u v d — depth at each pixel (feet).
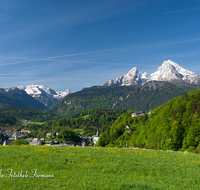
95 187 70.74
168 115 392.88
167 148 323.78
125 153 126.00
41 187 69.92
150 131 406.41
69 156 109.81
